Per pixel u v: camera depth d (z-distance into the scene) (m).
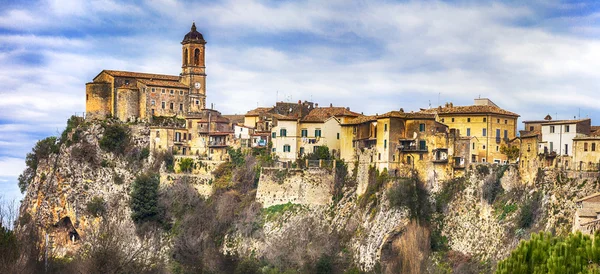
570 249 88.25
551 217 174.25
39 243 193.38
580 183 173.88
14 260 162.62
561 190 175.88
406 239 187.62
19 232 185.00
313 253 199.50
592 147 184.62
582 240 89.25
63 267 187.88
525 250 91.81
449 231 194.12
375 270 189.12
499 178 193.12
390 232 193.62
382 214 198.12
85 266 175.62
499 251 179.50
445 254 189.50
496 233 184.38
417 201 198.00
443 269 183.50
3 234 164.00
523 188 187.12
